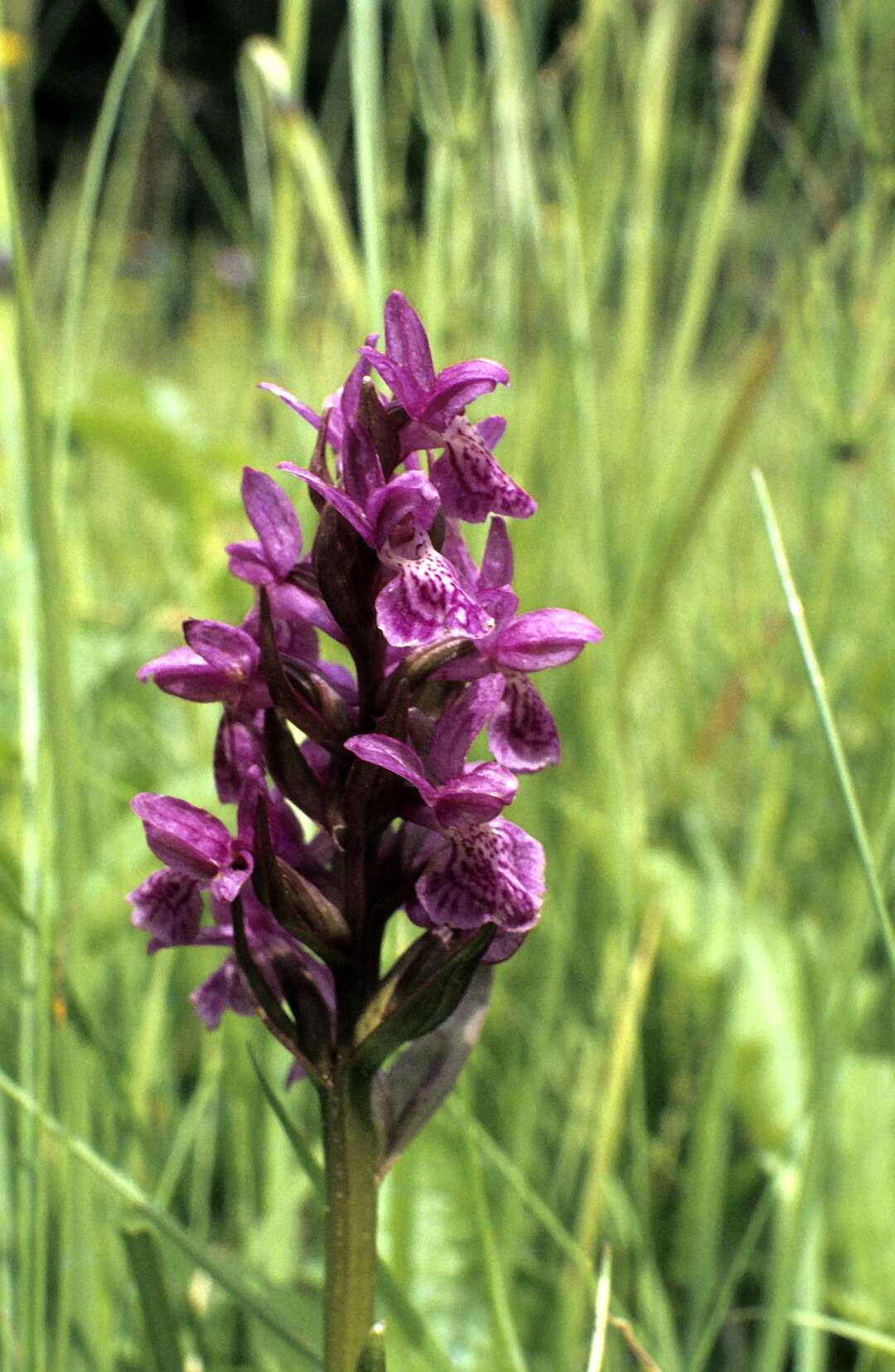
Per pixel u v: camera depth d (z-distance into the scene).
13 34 0.51
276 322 0.40
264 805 0.22
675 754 0.51
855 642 0.50
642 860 0.40
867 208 0.44
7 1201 0.30
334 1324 0.24
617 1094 0.31
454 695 0.24
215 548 0.52
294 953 0.24
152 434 0.49
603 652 0.37
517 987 0.42
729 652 0.53
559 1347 0.31
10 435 0.33
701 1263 0.32
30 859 0.31
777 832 0.46
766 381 0.36
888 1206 0.35
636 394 0.45
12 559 0.43
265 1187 0.35
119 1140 0.34
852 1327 0.28
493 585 0.24
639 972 0.31
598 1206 0.31
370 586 0.23
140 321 0.88
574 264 0.39
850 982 0.29
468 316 0.41
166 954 0.34
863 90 0.45
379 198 0.35
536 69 0.43
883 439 0.51
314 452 0.23
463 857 0.23
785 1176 0.31
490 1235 0.27
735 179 0.43
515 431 0.43
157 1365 0.28
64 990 0.28
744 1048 0.38
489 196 0.41
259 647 0.24
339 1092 0.23
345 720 0.23
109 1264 0.32
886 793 0.36
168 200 0.75
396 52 0.41
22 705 0.32
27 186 0.53
